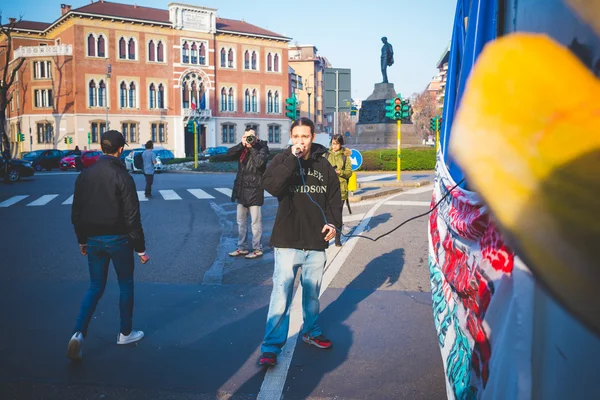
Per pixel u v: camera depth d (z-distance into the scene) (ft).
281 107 213.25
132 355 13.25
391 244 27.73
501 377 6.17
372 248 26.76
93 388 11.37
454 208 8.75
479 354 7.05
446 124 10.50
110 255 13.70
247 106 204.85
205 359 12.98
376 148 108.17
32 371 12.23
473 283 7.35
